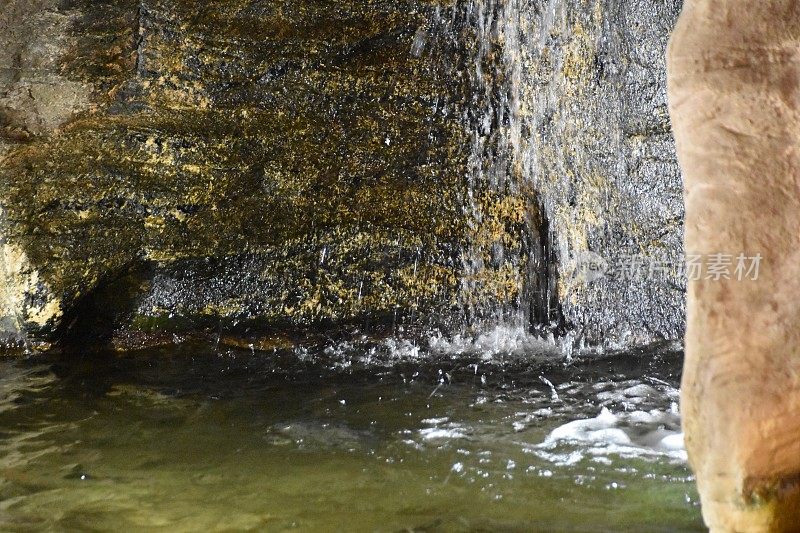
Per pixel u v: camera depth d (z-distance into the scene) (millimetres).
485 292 5398
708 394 2240
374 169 5406
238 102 5285
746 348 2223
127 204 5164
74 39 5078
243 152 5281
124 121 5172
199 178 5238
